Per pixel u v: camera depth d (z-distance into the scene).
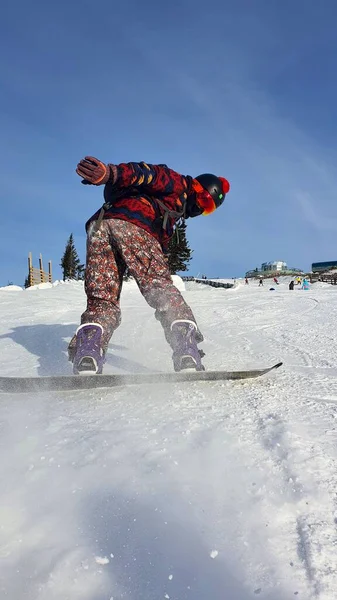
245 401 2.36
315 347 4.41
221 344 4.71
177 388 2.67
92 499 1.28
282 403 2.32
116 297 2.99
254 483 1.38
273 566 1.00
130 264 2.92
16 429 1.91
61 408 2.29
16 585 0.94
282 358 3.86
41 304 10.24
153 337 5.22
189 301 10.77
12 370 3.66
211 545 1.08
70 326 6.58
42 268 34.06
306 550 1.05
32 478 1.41
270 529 1.14
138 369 3.53
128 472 1.45
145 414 2.14
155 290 2.89
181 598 0.90
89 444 1.70
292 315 7.50
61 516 1.19
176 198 3.03
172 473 1.45
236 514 1.21
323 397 2.46
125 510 1.22
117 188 2.94
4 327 6.53
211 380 2.85
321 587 0.93
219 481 1.40
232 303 9.99
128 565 1.00
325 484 1.36
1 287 20.34
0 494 1.31
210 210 3.18
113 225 2.91
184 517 1.19
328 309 8.40
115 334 5.48
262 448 1.66
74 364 2.70
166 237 3.11
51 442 1.73
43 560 1.01
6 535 1.11
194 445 1.70
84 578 0.95
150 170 2.92
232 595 0.91
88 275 2.98
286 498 1.29
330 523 1.16
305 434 1.81
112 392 2.61
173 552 1.04
